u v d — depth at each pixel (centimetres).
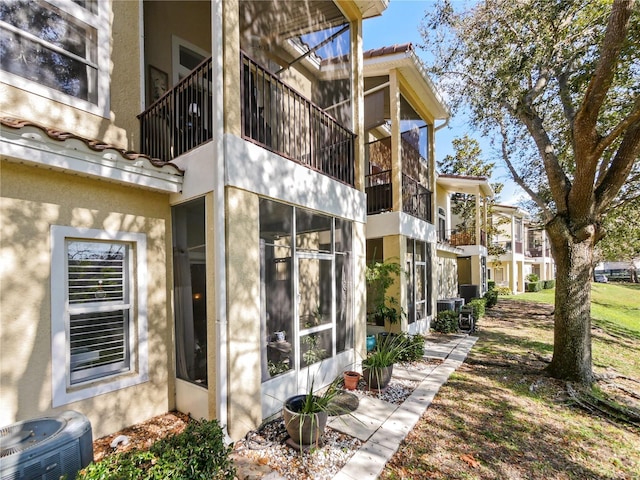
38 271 307
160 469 222
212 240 348
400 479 292
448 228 1653
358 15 601
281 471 290
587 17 598
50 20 374
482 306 1172
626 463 333
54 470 215
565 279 561
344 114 619
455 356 671
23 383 294
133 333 382
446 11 716
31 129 275
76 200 335
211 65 370
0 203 286
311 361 465
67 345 327
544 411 441
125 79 446
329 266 514
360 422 387
